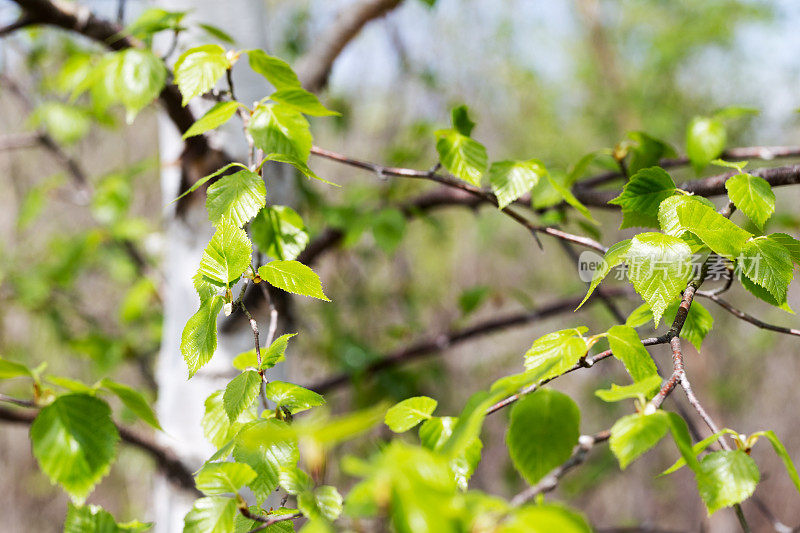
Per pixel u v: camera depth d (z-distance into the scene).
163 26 0.76
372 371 1.26
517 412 0.62
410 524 0.55
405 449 0.56
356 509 0.57
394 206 1.12
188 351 0.65
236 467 0.63
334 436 0.57
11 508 2.34
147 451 0.80
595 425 2.57
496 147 2.86
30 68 1.45
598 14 2.80
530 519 0.56
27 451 2.40
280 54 1.56
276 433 0.59
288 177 0.81
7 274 1.56
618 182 1.13
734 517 2.76
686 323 0.69
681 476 2.81
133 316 1.35
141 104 0.74
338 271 1.84
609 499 2.82
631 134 0.80
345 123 1.70
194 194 0.81
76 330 1.83
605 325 2.44
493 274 2.69
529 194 0.83
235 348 0.79
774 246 0.65
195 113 0.79
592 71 2.84
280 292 0.80
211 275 0.66
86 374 2.00
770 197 0.67
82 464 0.64
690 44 2.46
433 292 2.23
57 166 2.01
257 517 0.63
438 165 0.74
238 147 0.80
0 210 1.98
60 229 2.05
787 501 2.82
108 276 1.93
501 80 2.67
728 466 0.62
